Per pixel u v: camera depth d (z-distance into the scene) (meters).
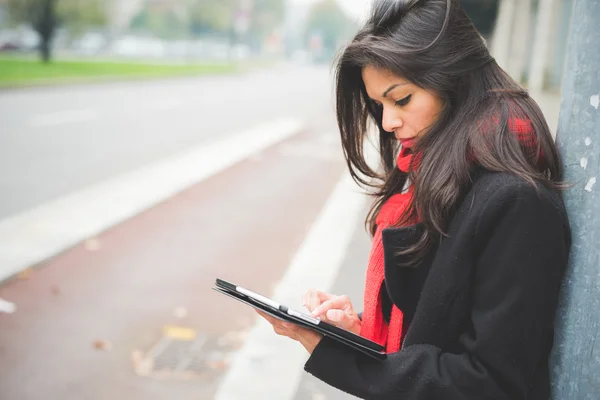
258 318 4.09
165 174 8.88
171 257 5.30
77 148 10.62
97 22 35.25
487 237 1.02
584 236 1.09
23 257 4.97
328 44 130.50
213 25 66.50
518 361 0.99
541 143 1.09
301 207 7.35
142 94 22.73
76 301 4.26
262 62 85.75
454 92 1.11
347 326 1.34
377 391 1.07
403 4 1.12
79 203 6.87
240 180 8.85
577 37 1.12
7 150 9.95
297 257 5.04
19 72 23.83
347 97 1.33
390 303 1.31
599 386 1.09
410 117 1.14
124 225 6.21
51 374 3.30
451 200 1.06
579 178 1.10
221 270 5.03
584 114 1.10
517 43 17.48
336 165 10.50
